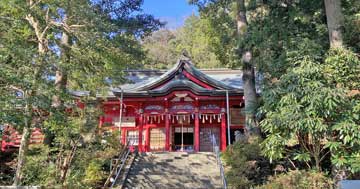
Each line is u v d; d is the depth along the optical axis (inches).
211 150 684.1
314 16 404.8
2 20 282.7
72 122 311.9
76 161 345.4
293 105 287.6
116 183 404.8
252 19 474.3
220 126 696.4
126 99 653.3
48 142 357.7
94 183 375.2
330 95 274.4
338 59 304.8
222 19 631.8
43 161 326.0
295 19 402.0
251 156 399.5
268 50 387.5
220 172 430.3
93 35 317.4
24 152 288.0
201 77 649.0
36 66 279.1
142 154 526.6
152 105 674.2
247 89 481.7
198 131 653.3
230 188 357.7
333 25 343.3
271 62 370.6
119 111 685.9
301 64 309.1
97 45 314.7
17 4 280.4
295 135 306.5
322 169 344.5
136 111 674.2
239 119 652.7
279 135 300.7
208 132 699.4
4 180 426.3
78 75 322.7
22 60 267.9
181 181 421.4
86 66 326.0
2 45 267.3
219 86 639.1
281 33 385.7
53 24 321.1
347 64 302.5
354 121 285.0
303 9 404.8
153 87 660.1
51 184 303.4
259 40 395.2
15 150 490.3
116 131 421.4
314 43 336.2
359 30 361.7
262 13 451.8
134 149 545.0
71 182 315.3
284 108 292.4
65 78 382.0
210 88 649.0
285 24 398.9
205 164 482.9
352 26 365.1
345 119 279.0
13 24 286.0
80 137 338.0
